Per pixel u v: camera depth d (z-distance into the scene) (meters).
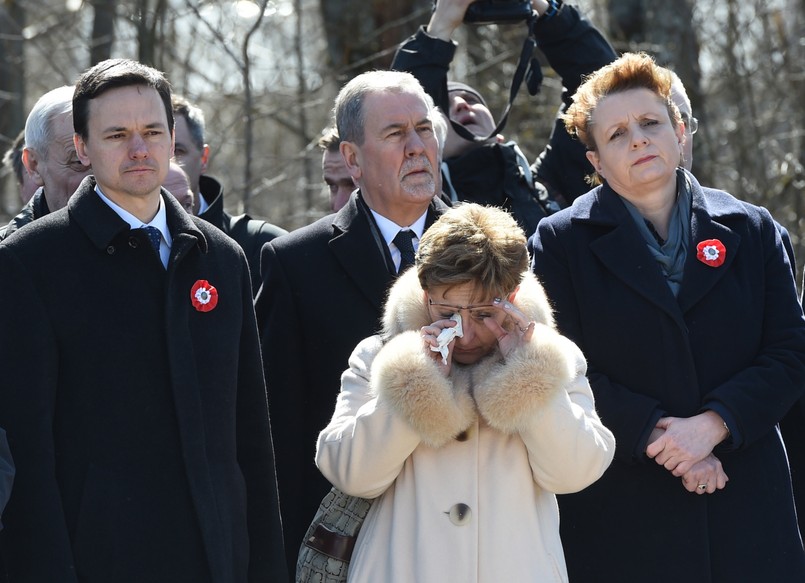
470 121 11.92
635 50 20.58
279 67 23.53
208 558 7.30
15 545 7.03
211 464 7.49
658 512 8.16
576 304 8.50
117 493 7.20
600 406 8.16
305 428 8.87
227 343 7.65
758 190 22.20
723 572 8.07
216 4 21.25
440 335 7.00
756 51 24.81
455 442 7.24
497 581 7.07
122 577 7.14
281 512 8.77
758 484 8.21
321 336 8.77
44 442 7.09
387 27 18.11
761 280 8.47
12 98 23.25
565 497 8.40
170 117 7.77
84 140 7.57
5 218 24.09
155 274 7.50
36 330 7.16
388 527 7.31
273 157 23.42
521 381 6.88
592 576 8.25
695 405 8.19
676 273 8.43
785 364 8.23
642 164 8.43
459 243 6.97
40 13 28.64
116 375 7.29
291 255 8.95
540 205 11.14
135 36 21.12
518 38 21.03
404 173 8.88
